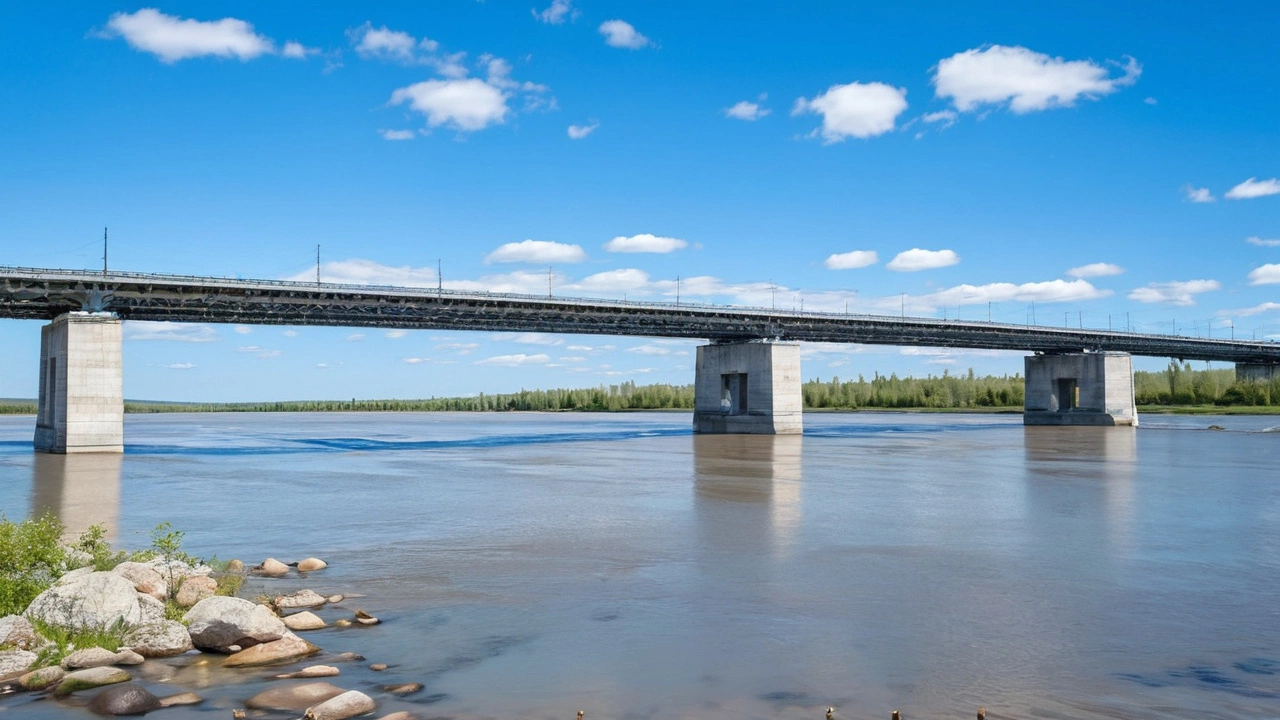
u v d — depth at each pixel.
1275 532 29.58
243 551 25.98
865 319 112.69
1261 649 16.00
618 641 16.34
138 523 31.83
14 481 47.06
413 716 12.38
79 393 66.06
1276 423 133.38
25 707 12.70
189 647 15.55
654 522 31.62
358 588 20.77
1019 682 14.10
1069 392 138.00
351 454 72.88
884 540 27.70
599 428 139.12
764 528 30.17
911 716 12.59
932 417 190.50
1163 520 32.41
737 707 12.91
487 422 189.00
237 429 147.75
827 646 16.08
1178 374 199.50
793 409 102.75
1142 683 14.09
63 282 67.06
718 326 102.25
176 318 81.12
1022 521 32.06
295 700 12.90
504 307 88.06
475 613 18.38
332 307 83.25
